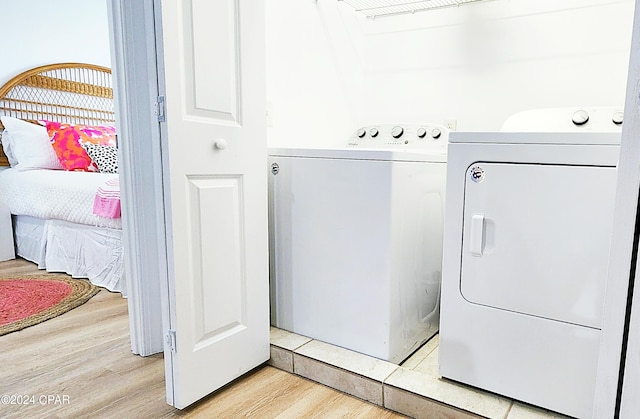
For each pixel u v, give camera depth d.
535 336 1.24
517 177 1.22
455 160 1.33
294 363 1.61
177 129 1.24
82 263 2.81
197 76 1.29
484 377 1.33
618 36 1.91
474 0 2.20
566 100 2.04
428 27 2.37
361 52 2.57
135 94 1.63
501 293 1.28
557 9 2.03
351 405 1.41
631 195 0.80
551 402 1.23
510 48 2.16
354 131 2.55
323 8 2.23
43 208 2.96
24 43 3.48
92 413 1.35
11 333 1.96
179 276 1.28
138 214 1.69
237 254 1.49
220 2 1.35
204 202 1.35
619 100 1.92
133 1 1.60
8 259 3.40
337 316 1.65
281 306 1.82
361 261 1.56
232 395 1.46
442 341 1.41
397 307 1.55
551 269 1.20
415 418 1.34
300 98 2.13
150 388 1.51
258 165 1.55
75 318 2.16
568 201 1.15
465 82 2.29
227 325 1.47
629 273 0.81
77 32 3.82
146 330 1.75
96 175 2.89
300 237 1.71
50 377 1.58
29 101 3.50
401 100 2.50
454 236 1.35
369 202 1.52
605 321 0.86
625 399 0.83
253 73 1.49
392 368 1.48
